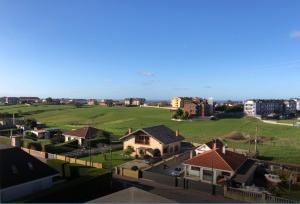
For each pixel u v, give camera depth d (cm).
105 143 8375
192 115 17062
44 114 18825
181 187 4581
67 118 16925
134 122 14612
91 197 4041
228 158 5144
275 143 9362
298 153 7719
